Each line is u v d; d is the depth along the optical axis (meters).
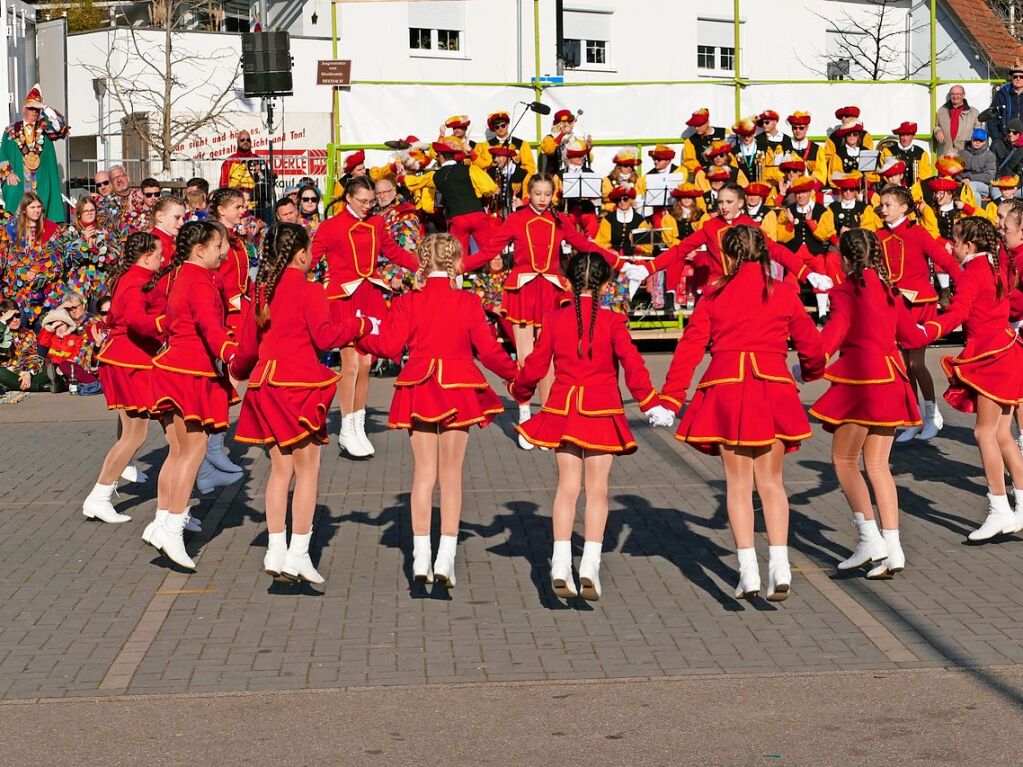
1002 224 8.83
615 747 5.07
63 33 20.36
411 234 14.48
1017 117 19.36
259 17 28.16
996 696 5.55
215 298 7.60
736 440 6.59
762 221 16.44
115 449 8.89
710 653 6.19
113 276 8.50
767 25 24.38
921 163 18.16
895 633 6.44
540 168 16.69
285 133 23.02
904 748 5.02
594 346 6.75
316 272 14.93
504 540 8.34
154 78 27.34
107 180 16.16
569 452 6.81
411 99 18.55
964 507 9.12
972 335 8.15
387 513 9.10
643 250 16.69
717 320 6.77
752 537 6.74
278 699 5.66
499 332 15.98
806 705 5.49
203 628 6.68
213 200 9.18
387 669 6.02
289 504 9.48
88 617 6.89
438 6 22.14
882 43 25.56
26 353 15.03
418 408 6.95
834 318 7.20
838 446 7.36
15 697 5.71
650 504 9.27
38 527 8.84
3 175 17.69
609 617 6.77
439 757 5.00
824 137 19.19
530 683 5.81
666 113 19.06
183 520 7.66
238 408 13.80
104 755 5.07
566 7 22.72
